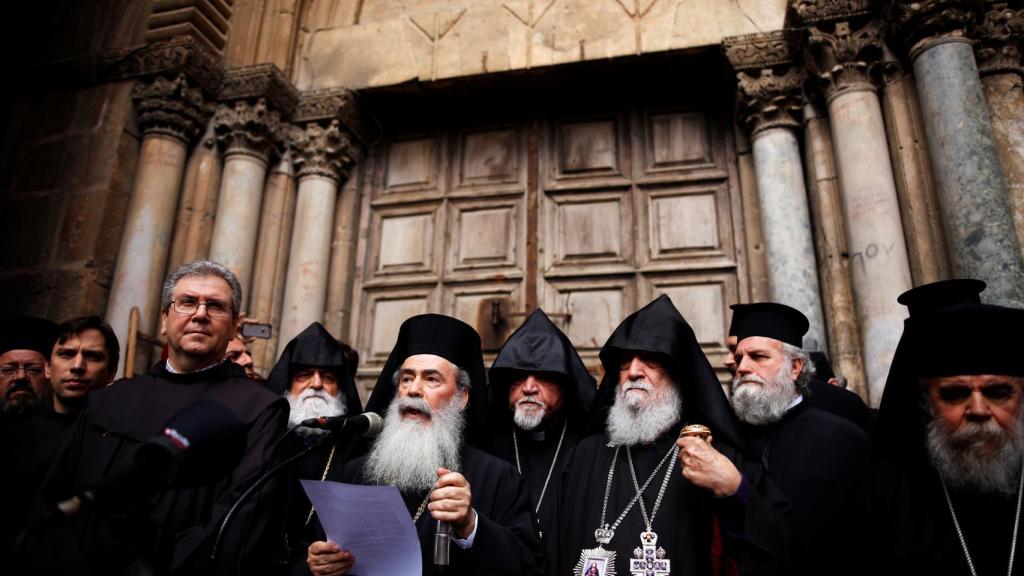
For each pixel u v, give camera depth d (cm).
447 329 263
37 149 592
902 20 443
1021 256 385
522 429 311
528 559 215
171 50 577
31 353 303
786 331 274
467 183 636
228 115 595
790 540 205
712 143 593
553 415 313
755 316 279
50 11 651
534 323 330
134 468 134
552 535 256
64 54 626
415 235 632
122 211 562
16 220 569
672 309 272
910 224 434
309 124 624
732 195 571
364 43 645
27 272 547
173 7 605
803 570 229
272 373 341
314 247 597
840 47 470
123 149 571
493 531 210
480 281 597
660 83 607
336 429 202
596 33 588
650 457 253
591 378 336
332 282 615
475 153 646
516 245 603
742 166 568
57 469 197
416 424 244
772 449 265
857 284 438
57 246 548
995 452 181
